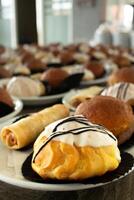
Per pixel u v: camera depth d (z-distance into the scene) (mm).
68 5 1720
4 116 409
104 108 310
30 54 862
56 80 553
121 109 314
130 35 1349
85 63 731
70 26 1758
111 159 245
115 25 1625
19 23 1290
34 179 244
